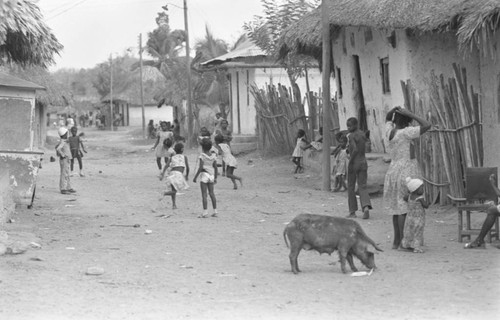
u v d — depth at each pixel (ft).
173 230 45.75
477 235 41.19
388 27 59.98
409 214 37.93
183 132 158.10
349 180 51.49
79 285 29.63
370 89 75.41
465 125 50.39
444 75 65.62
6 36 52.31
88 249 38.47
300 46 79.61
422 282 30.53
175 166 57.00
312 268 34.40
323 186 67.72
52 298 27.25
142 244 40.47
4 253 35.42
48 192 66.90
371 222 49.08
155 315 25.20
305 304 26.94
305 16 76.74
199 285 30.27
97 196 64.64
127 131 257.14
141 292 28.76
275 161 93.86
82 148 85.25
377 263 35.14
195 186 71.87
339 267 34.68
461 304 26.61
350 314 25.40
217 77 151.43
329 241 32.81
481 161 50.31
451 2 55.01
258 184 73.87
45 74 143.23
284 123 96.94
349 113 81.66
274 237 43.39
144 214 53.26
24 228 44.93
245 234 44.39
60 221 48.80
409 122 39.47
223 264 35.22
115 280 30.91
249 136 114.11
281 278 31.91
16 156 54.54
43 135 151.94
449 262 34.88
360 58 77.05
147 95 276.82
